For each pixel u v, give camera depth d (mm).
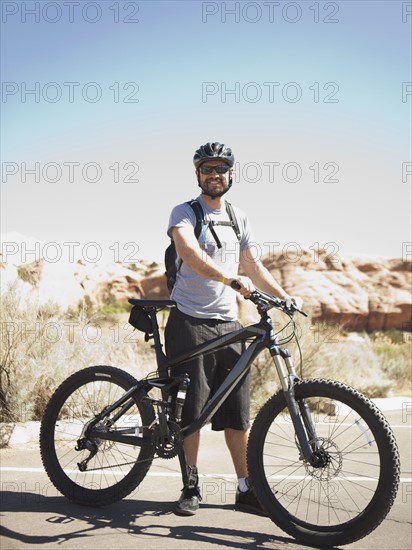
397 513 4152
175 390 4188
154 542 3572
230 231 4297
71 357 7488
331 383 3760
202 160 4219
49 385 6906
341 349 10008
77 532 3697
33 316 7355
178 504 4066
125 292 27891
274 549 3561
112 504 4242
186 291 4219
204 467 5223
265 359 8281
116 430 4277
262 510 4105
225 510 4172
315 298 30078
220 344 4098
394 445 3572
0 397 6547
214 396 4039
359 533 3576
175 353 4203
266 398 7949
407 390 10727
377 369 10719
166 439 4074
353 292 31062
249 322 9664
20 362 6707
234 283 3924
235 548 3535
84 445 4340
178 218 4180
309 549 3600
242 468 4191
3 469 4992
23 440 5812
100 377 4426
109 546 3494
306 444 3803
